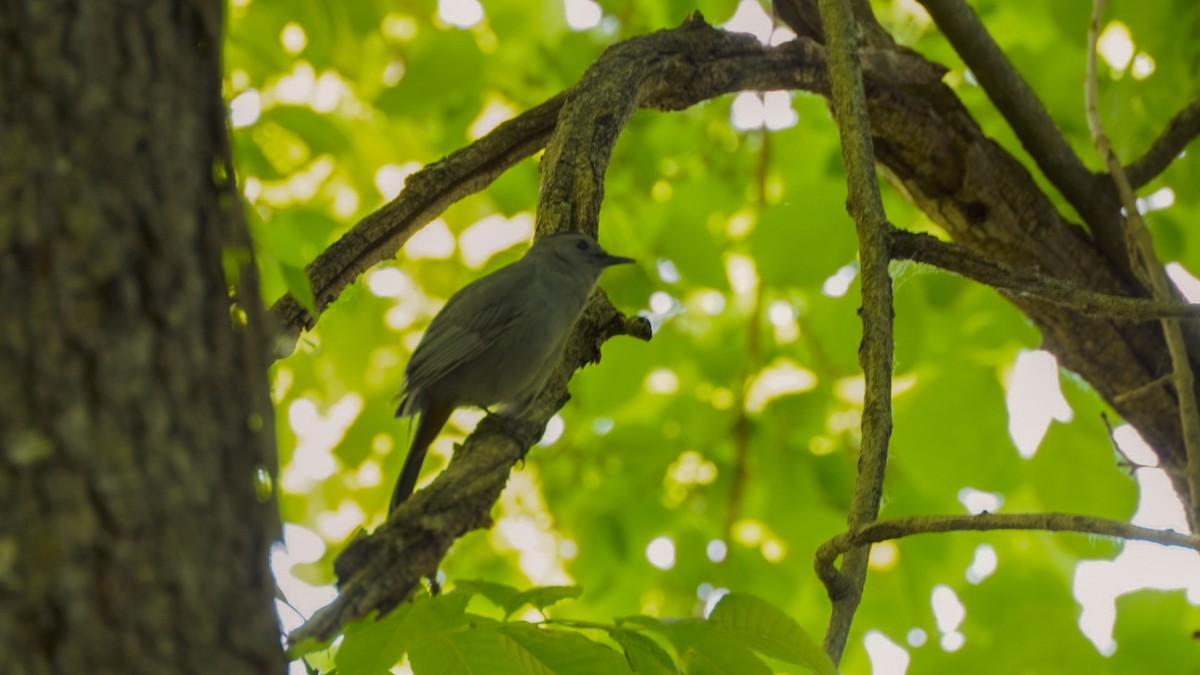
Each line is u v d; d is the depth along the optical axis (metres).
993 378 11.22
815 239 11.04
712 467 14.91
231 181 3.84
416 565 4.57
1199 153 11.81
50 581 3.08
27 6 3.49
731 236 15.55
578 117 8.48
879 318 6.68
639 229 14.29
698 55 9.21
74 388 3.25
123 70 3.55
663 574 14.82
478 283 8.52
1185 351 8.86
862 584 6.06
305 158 11.09
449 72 11.86
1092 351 10.27
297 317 7.59
